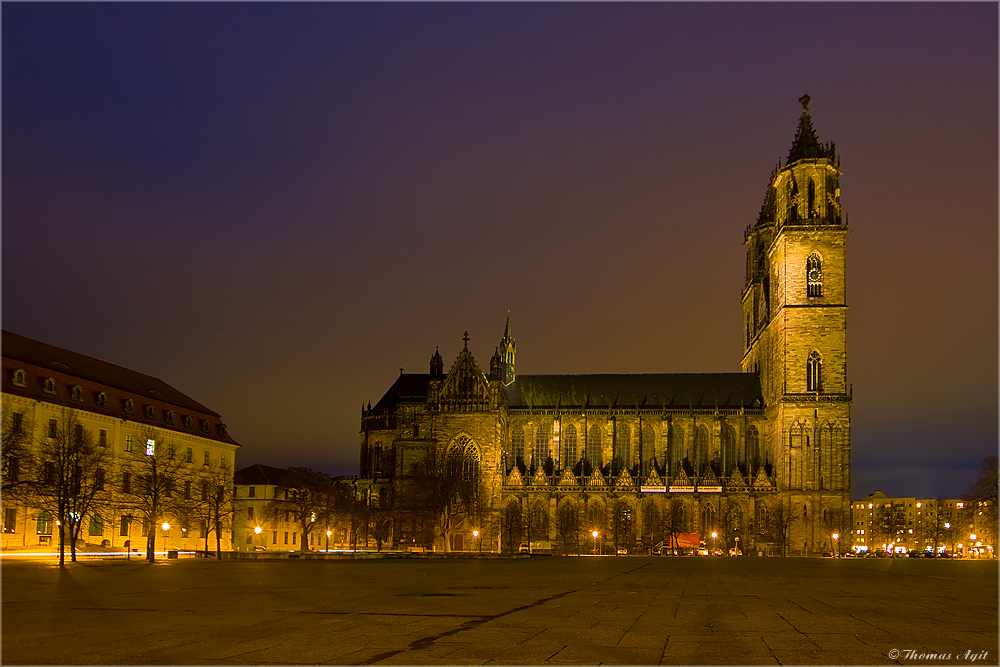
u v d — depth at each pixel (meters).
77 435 132.75
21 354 144.25
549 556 193.38
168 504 145.75
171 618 40.44
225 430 190.62
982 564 140.00
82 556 127.69
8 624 37.84
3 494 119.06
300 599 51.72
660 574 93.31
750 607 48.97
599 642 33.78
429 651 31.20
